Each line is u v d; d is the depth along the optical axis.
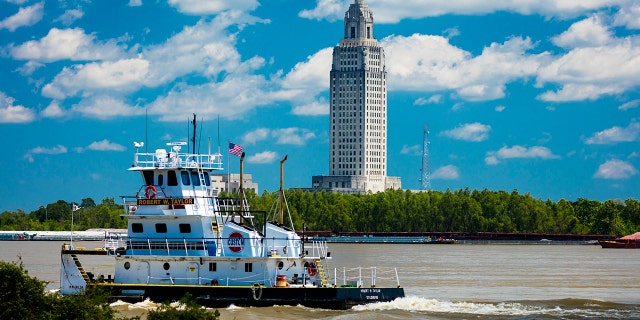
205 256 194.25
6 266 147.75
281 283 193.62
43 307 148.88
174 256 195.38
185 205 195.75
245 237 195.25
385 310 199.38
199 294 192.88
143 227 199.50
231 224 196.25
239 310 191.38
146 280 197.38
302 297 193.25
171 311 146.62
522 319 198.75
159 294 194.25
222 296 192.50
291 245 198.25
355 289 198.25
